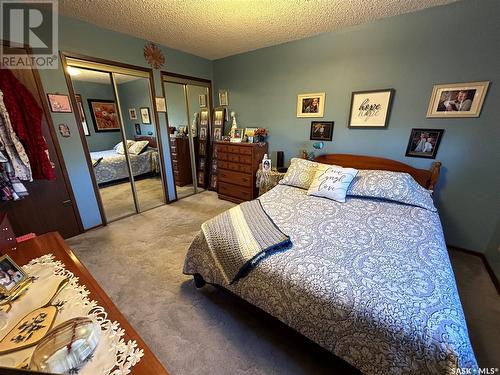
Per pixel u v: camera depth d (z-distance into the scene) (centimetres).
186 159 429
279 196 227
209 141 414
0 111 180
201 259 157
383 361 88
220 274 144
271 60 308
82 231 260
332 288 103
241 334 137
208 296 168
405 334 83
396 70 224
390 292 98
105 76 272
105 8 199
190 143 387
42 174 209
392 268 114
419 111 221
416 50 211
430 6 195
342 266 116
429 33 202
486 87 187
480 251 215
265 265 123
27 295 90
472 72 191
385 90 231
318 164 260
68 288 94
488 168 199
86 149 251
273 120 329
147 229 271
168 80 322
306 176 254
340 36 247
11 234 128
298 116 303
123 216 306
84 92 281
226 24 234
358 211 186
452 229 226
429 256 124
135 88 314
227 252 137
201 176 435
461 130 204
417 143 227
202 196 394
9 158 189
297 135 311
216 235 148
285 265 120
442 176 221
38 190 222
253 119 353
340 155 272
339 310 97
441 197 226
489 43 181
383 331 87
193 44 298
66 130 233
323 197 220
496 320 144
